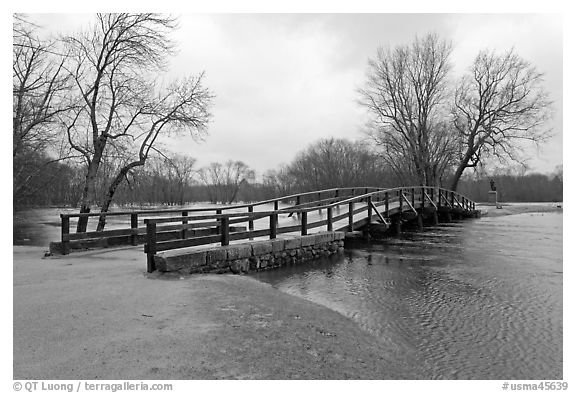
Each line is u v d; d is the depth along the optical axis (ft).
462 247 41.98
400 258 35.58
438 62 96.94
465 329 17.33
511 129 93.66
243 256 28.50
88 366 11.17
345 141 180.04
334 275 28.73
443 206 75.05
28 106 44.88
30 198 69.41
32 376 10.53
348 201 42.19
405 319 18.65
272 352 13.09
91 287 20.29
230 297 19.80
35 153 52.24
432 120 99.40
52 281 21.61
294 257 33.04
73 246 32.37
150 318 15.56
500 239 48.24
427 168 97.76
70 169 56.90
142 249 34.42
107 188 51.39
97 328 14.16
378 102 100.83
